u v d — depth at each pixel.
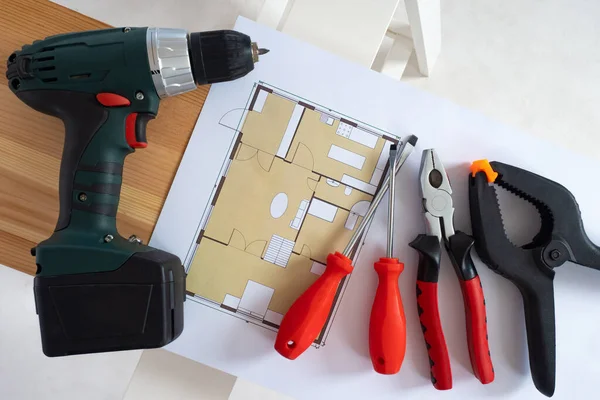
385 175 0.64
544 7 1.05
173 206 0.62
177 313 0.55
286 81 0.63
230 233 0.62
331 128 0.63
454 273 0.64
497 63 1.05
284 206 0.63
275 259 0.63
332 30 0.63
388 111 0.64
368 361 0.63
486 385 0.65
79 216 0.54
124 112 0.54
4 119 0.61
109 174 0.54
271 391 1.05
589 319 0.66
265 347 0.63
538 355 0.62
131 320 0.53
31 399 1.03
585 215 0.66
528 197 0.63
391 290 0.60
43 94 0.54
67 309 0.53
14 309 1.02
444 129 0.65
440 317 0.64
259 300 0.63
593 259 0.61
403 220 0.64
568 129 1.04
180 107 0.62
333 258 0.60
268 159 0.63
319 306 0.59
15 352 1.02
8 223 0.61
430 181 0.61
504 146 0.66
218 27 0.81
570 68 1.04
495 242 0.61
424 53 0.89
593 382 0.66
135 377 0.66
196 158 0.62
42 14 0.61
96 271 0.52
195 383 0.66
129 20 0.84
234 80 0.62
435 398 0.64
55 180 0.61
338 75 0.63
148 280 0.53
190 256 0.62
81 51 0.52
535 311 0.62
